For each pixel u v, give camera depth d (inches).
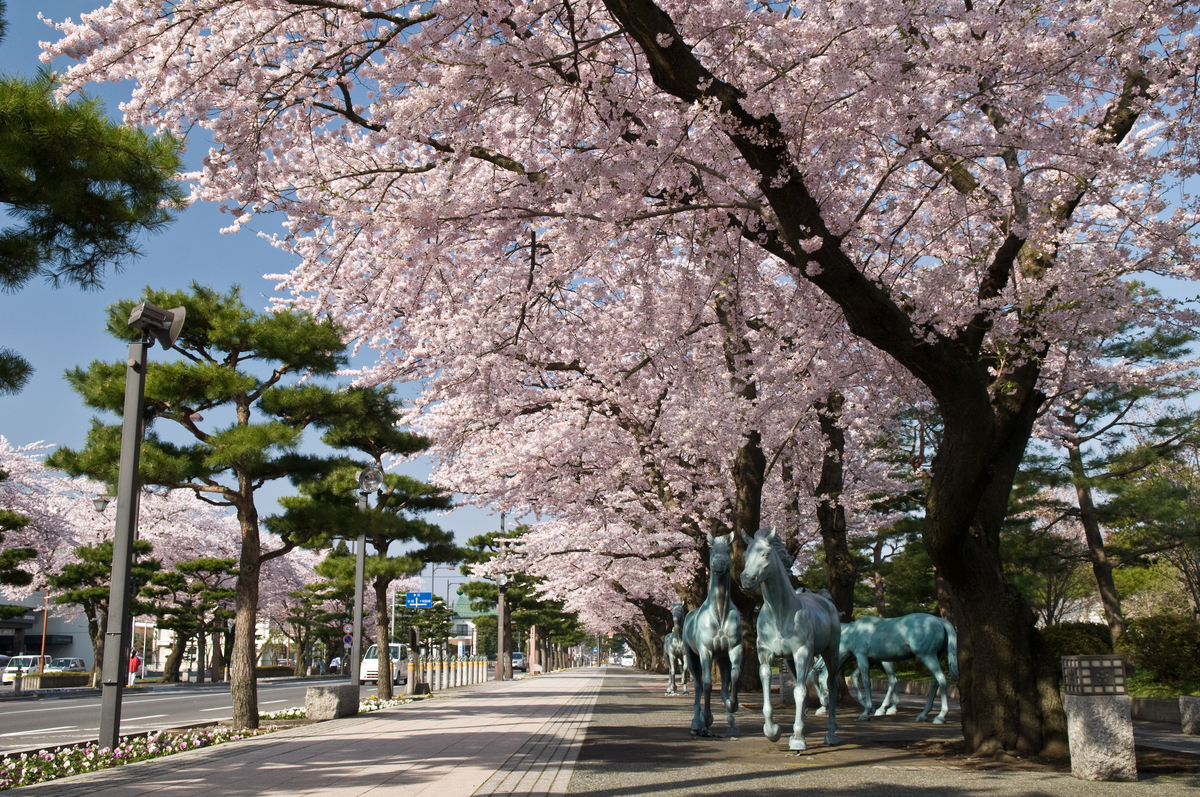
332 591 1966.0
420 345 529.3
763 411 517.7
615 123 306.7
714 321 530.0
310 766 314.3
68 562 1493.6
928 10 280.7
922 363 315.9
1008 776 281.6
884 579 1160.8
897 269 443.5
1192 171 326.3
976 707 343.6
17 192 254.1
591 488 748.6
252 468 534.0
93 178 253.8
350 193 373.1
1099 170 323.0
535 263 439.8
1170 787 258.1
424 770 299.3
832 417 661.9
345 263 486.6
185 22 305.6
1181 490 800.3
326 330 546.3
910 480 913.5
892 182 404.5
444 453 690.8
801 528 846.5
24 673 1524.4
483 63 290.4
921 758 332.8
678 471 668.7
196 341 559.2
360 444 759.1
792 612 361.7
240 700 519.2
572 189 315.6
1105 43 296.8
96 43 288.8
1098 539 880.9
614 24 403.9
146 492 555.8
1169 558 1002.7
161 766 320.2
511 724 504.1
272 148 352.2
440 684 1068.5
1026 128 314.2
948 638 532.7
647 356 525.0
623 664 4392.2
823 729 472.1
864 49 280.4
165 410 531.8
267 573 1916.8
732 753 349.1
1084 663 285.1
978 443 323.3
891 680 588.4
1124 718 277.3
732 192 341.1
